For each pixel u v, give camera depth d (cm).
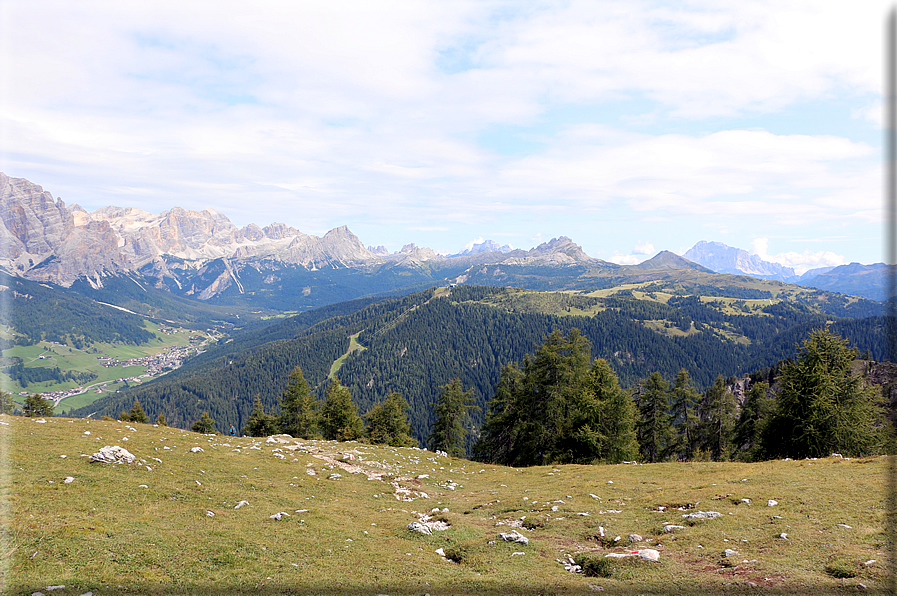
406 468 4075
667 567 1591
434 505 2848
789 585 1362
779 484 2514
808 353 4362
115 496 2039
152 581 1339
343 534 2017
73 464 2372
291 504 2467
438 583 1517
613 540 1948
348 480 3309
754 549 1675
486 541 2008
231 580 1423
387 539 2022
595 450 4791
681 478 3105
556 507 2531
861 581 1329
